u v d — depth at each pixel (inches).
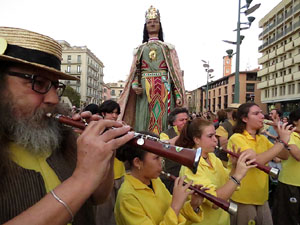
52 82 52.2
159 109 195.0
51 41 50.5
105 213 131.0
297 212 149.8
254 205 120.3
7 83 47.1
